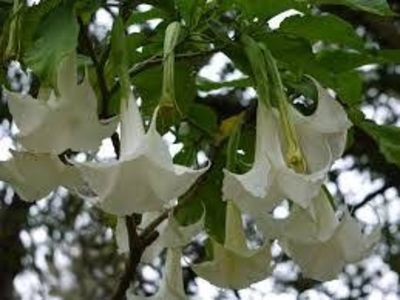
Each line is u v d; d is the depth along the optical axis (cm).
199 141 162
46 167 122
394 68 341
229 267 136
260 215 121
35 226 374
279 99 122
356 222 128
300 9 135
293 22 137
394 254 356
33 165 121
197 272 136
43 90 120
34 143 115
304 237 123
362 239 128
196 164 162
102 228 398
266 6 134
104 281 427
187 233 140
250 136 149
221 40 135
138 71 141
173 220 140
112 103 141
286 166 115
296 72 140
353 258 127
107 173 109
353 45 142
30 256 378
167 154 112
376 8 138
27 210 361
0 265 362
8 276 363
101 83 133
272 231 122
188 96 146
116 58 122
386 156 157
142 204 110
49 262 403
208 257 148
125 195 109
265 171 116
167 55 118
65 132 116
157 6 136
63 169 122
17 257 364
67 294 446
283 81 144
